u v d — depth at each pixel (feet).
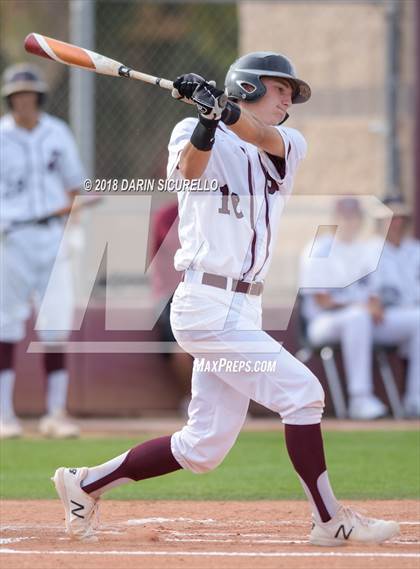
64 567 46.11
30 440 97.81
